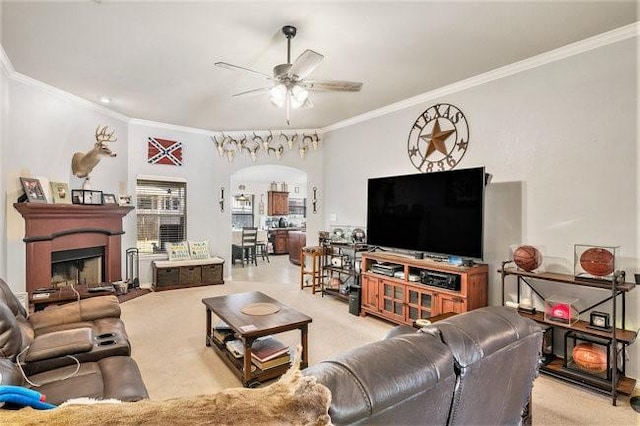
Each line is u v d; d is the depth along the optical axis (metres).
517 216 3.27
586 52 2.83
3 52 3.05
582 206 2.86
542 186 3.10
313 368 0.94
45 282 3.77
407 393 0.94
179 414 0.74
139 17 2.49
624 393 2.37
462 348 1.17
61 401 1.60
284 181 11.88
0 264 3.30
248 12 2.42
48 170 3.94
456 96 3.82
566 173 2.95
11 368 1.48
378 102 4.46
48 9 2.39
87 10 2.40
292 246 8.73
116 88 3.96
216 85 3.86
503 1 2.27
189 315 4.17
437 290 3.43
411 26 2.60
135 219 5.44
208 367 2.83
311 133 5.98
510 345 1.35
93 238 4.50
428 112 4.14
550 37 2.76
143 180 5.55
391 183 4.19
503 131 3.39
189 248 5.84
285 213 11.84
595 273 2.54
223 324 3.34
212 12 2.42
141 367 2.82
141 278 5.51
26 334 2.18
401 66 3.32
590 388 2.49
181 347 3.22
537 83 3.14
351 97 4.27
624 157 2.65
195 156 6.04
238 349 2.79
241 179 11.05
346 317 4.20
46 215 3.75
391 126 4.64
